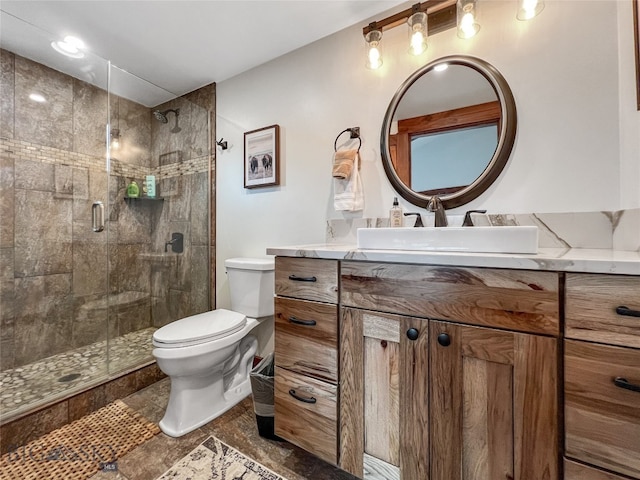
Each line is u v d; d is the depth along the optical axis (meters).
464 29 1.23
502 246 0.90
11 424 1.28
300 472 1.18
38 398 1.46
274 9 1.51
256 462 1.23
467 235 0.95
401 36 1.49
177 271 2.43
